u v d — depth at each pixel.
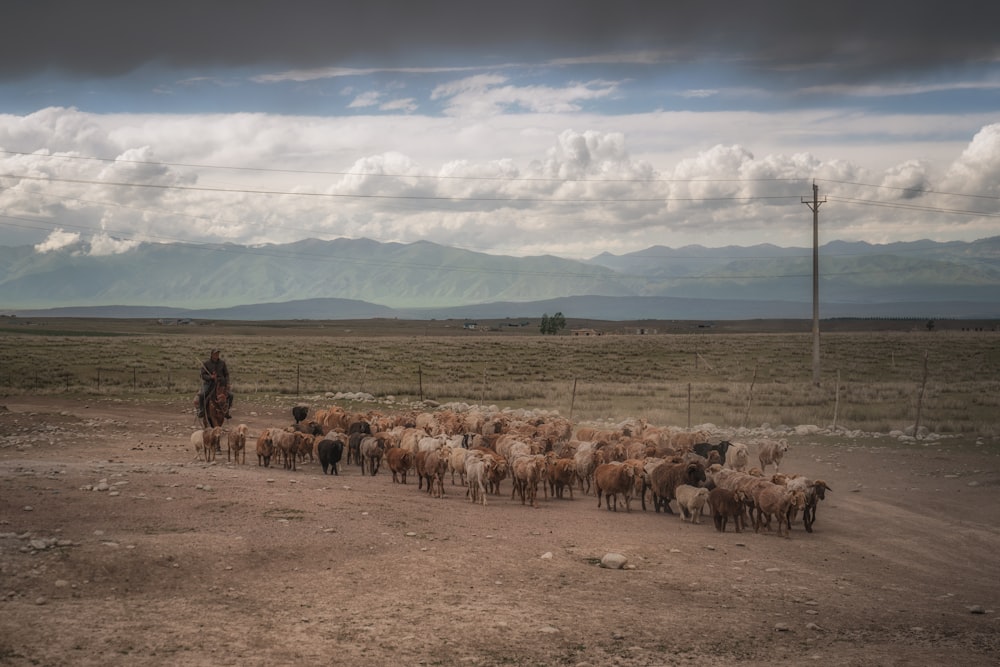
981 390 54.03
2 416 37.56
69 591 11.98
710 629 11.92
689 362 86.06
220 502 18.03
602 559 15.54
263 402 50.84
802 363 82.06
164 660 9.72
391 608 12.16
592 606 12.78
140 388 60.09
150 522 16.00
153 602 11.82
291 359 86.81
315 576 13.52
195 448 26.83
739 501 18.73
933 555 17.42
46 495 17.61
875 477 26.14
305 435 25.89
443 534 16.84
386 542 15.74
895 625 12.59
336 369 79.56
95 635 10.34
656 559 15.95
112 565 13.09
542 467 21.25
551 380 74.75
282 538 15.34
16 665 9.27
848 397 51.91
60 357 82.25
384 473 26.28
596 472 21.64
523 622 11.84
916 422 36.56
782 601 13.64
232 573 13.35
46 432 32.59
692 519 20.02
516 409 49.69
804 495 18.45
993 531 19.47
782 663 10.55
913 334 109.12
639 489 22.09
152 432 33.69
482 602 12.66
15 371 70.62
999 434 34.69
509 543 16.47
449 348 100.94
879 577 15.60
